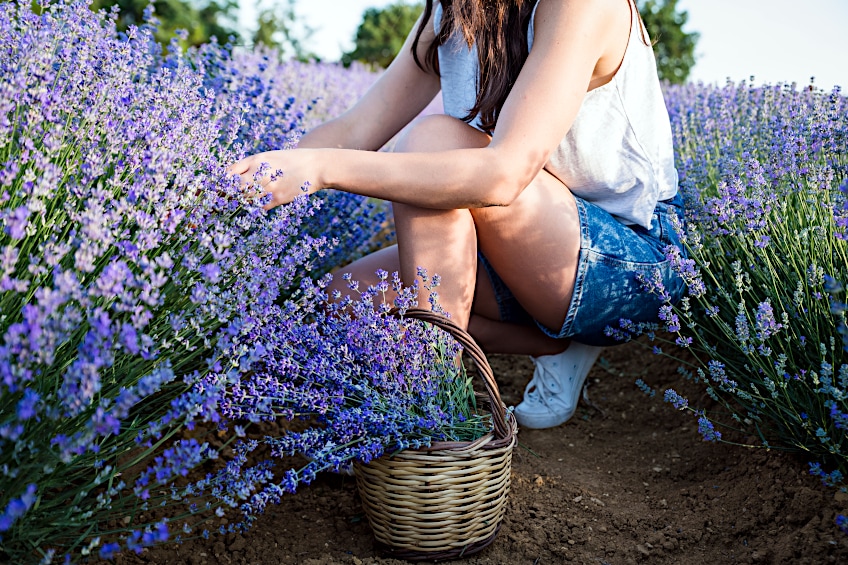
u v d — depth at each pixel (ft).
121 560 4.88
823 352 5.34
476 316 7.21
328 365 5.19
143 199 4.48
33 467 3.87
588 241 6.23
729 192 6.53
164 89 5.77
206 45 7.64
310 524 5.62
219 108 6.50
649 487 6.40
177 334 4.42
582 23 5.57
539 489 6.20
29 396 3.28
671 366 8.47
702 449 6.81
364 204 7.96
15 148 4.90
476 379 8.49
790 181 6.87
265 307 4.88
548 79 5.50
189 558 5.07
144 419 4.99
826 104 7.28
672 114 11.28
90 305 3.79
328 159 5.45
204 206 4.93
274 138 7.25
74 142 4.91
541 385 7.38
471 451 4.87
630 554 5.36
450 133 6.02
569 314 6.43
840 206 5.46
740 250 7.03
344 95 13.73
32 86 4.94
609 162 6.48
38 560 4.04
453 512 5.02
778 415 6.00
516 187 5.54
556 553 5.36
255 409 4.98
